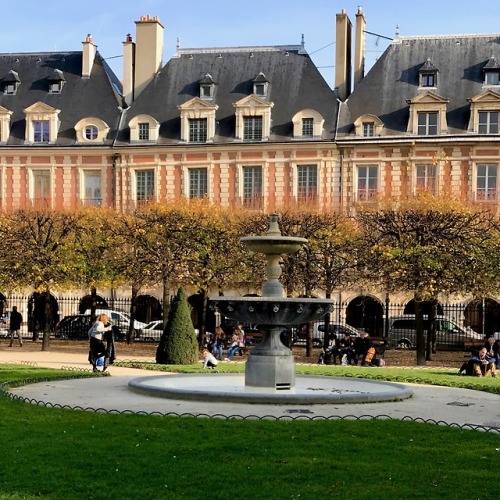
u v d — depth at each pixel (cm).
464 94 5875
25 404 1812
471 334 5053
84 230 4806
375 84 6059
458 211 4391
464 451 1360
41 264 4534
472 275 4091
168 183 6100
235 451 1318
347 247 4441
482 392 2291
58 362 3384
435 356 4391
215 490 1095
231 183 6019
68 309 6066
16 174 6266
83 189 6212
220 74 6325
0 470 1189
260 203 5675
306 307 2111
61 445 1355
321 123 5922
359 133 5859
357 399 1895
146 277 4688
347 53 6272
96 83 6481
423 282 3988
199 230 4716
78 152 6203
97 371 2744
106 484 1120
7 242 4647
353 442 1398
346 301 5722
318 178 5897
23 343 4784
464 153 5709
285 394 1870
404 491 1100
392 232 4269
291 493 1082
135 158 6153
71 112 6366
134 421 1577
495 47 6047
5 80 6525
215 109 6112
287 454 1302
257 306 2092
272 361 2150
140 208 5153
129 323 5125
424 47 6150
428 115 5806
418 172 5784
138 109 6281
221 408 1786
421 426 1569
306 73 6206
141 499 1054
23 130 6331
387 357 4300
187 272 4688
